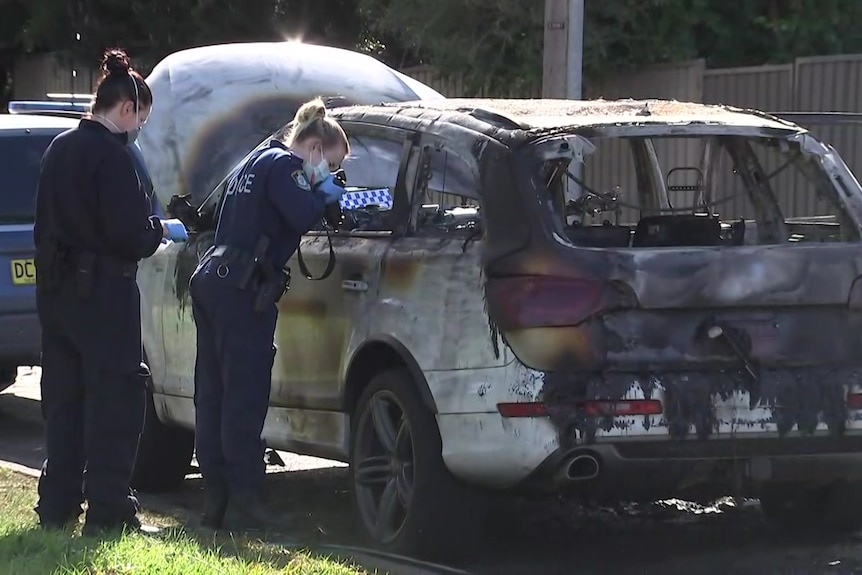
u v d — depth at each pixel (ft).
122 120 71.15
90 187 70.18
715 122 75.36
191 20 229.66
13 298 121.19
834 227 84.64
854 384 71.72
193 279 79.36
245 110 120.67
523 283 69.62
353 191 86.07
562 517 90.53
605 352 69.26
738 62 176.45
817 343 71.92
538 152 72.43
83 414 75.00
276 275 78.28
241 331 77.61
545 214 70.85
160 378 97.35
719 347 70.44
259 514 78.13
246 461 78.07
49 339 74.18
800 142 76.48
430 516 73.82
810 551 81.35
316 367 83.61
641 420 68.95
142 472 100.37
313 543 75.92
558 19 129.80
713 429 69.67
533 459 68.90
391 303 76.89
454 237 75.00
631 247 74.59
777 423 70.49
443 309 73.20
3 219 124.88
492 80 171.01
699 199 94.27
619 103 83.51
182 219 94.79
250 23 227.40
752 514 90.89
